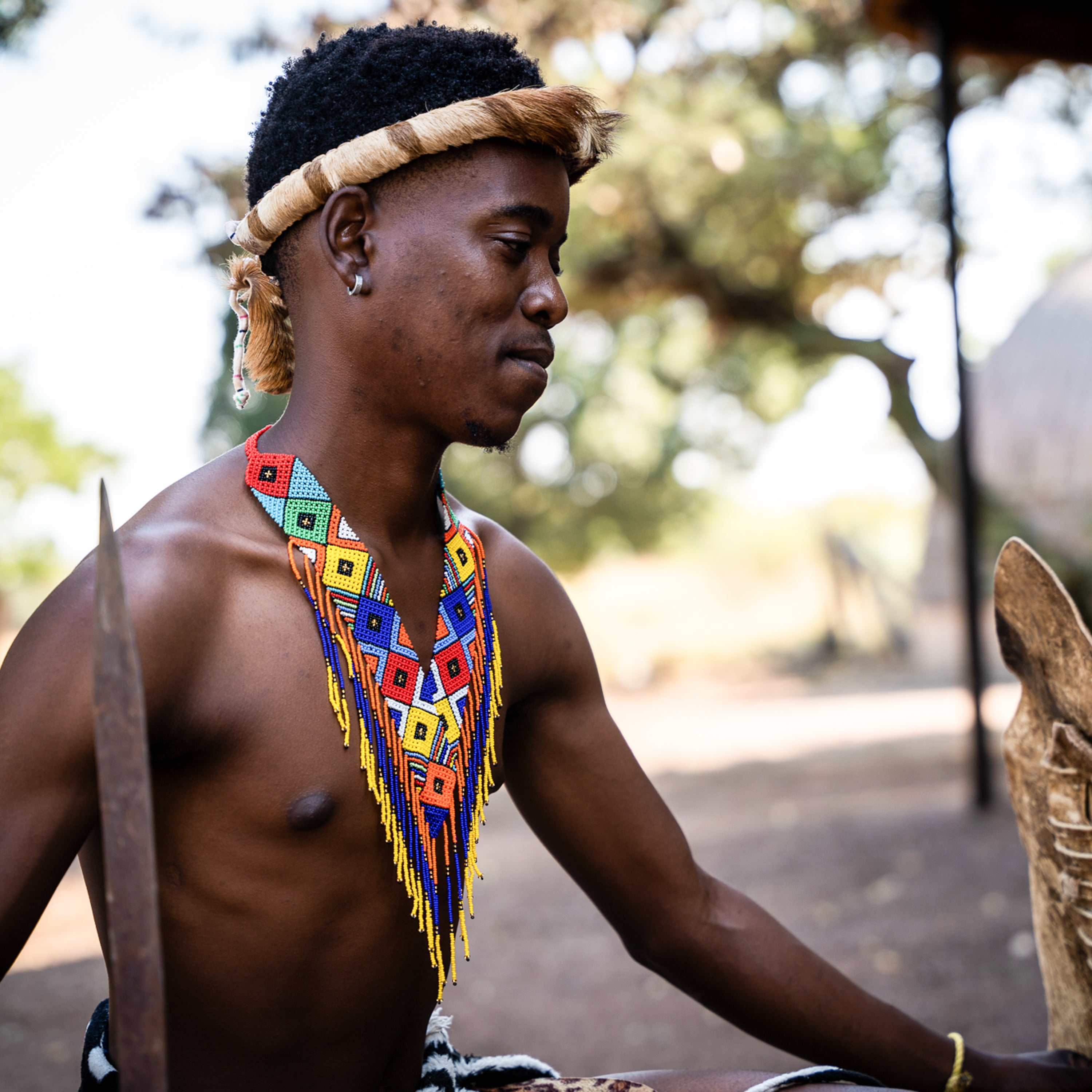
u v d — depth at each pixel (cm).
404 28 110
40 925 520
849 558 1997
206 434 920
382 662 104
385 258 104
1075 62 634
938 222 952
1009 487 862
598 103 105
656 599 2339
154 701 94
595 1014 357
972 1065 134
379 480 108
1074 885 123
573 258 915
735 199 902
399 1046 114
